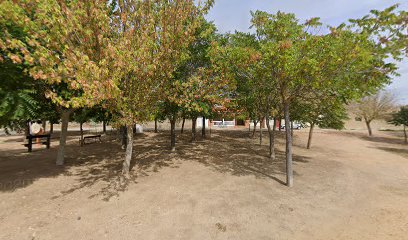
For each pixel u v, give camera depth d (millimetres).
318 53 6059
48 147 14430
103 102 6500
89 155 11961
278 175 8695
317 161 11648
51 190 6488
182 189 6883
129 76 6805
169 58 7238
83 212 5301
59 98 4684
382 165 11414
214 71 8609
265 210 5707
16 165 9227
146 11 6766
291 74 6277
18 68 5840
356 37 5070
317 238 4629
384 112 26031
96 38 5930
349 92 6426
